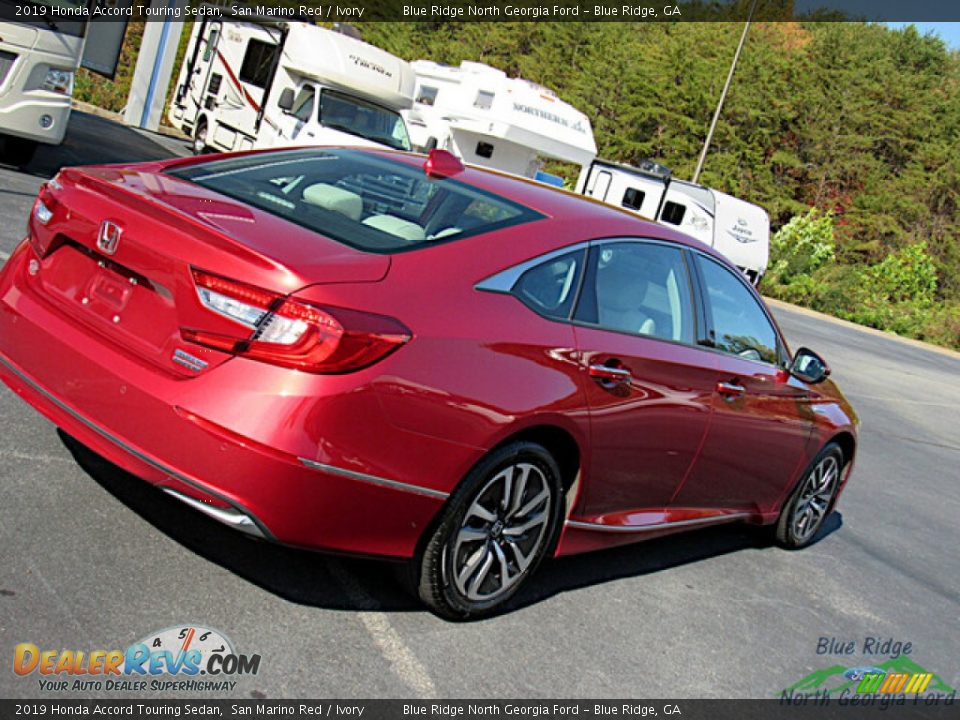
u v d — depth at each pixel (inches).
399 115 629.9
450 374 117.3
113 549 125.2
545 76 2465.6
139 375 112.0
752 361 181.9
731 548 206.7
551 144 801.6
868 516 268.7
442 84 821.2
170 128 867.4
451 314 120.0
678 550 194.5
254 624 118.0
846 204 2316.7
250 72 631.8
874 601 197.6
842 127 2310.5
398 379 112.2
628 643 143.8
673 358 154.2
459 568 129.1
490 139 801.6
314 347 106.7
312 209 132.0
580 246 142.6
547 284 135.5
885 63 2363.4
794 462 201.6
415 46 2544.3
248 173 144.9
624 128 2319.1
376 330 110.2
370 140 601.3
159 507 140.4
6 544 119.3
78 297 124.0
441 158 152.0
